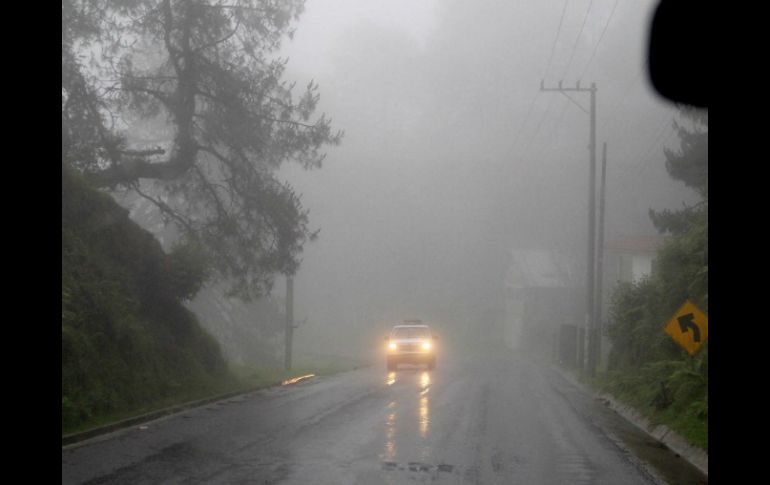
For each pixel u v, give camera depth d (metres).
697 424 16.39
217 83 26.80
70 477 11.30
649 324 26.95
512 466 12.71
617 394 25.45
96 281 20.78
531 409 21.55
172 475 11.42
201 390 23.59
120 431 15.98
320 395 24.45
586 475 12.21
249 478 11.24
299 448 13.84
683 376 19.42
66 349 17.41
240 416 18.59
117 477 11.27
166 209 29.23
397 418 18.28
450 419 18.36
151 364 21.83
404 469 12.09
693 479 12.47
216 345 27.56
